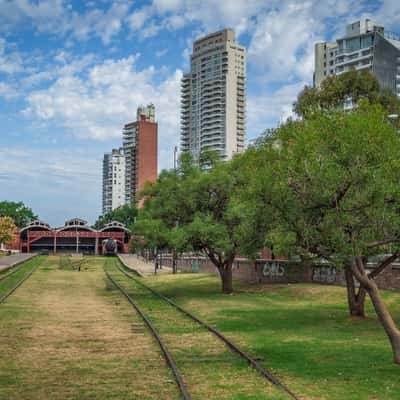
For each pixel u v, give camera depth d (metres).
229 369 13.92
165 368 14.20
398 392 11.55
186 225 35.00
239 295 34.88
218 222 34.53
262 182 18.44
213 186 34.44
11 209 173.25
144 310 27.73
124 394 11.73
